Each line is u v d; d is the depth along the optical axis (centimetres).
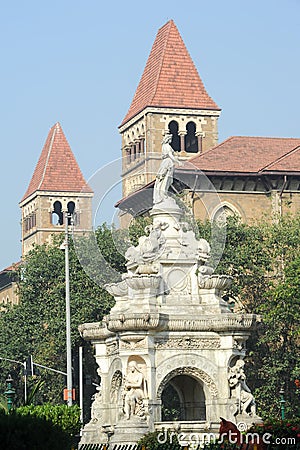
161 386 4497
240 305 10794
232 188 14462
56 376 11619
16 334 12400
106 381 4825
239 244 10988
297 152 14788
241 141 15088
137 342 4491
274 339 9925
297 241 11081
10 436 3262
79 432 5053
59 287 12156
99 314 11188
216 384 4572
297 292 9519
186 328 4531
